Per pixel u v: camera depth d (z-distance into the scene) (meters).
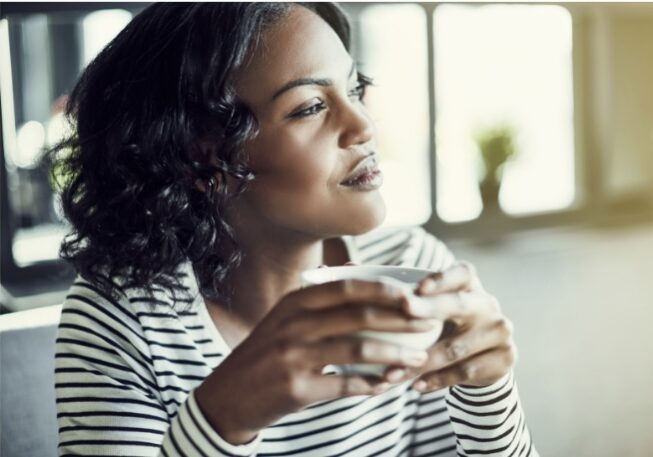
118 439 0.74
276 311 0.52
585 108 4.21
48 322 1.41
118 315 0.79
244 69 0.76
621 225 4.08
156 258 0.80
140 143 0.81
